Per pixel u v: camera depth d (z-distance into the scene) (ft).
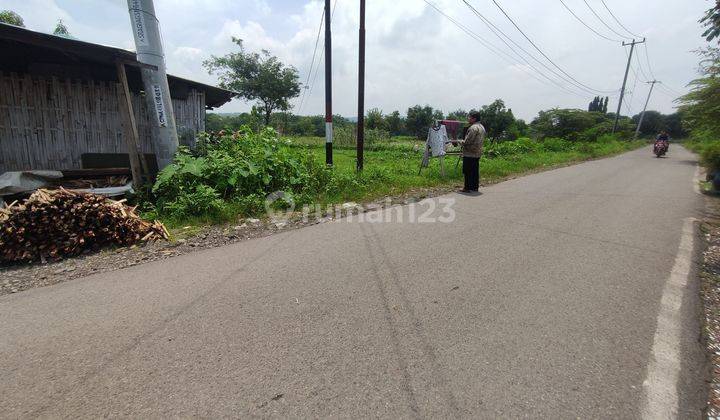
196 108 27.27
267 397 6.55
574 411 6.23
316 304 9.87
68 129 21.61
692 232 16.65
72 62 20.83
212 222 17.83
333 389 6.74
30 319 9.23
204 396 6.57
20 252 13.12
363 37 28.76
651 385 6.87
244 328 8.73
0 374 7.19
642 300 10.12
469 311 9.50
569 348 7.95
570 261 12.98
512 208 21.43
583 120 108.27
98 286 11.10
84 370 7.29
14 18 37.50
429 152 33.42
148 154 24.13
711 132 43.47
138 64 19.83
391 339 8.28
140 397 6.56
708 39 14.79
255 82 95.04
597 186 30.37
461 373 7.15
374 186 26.40
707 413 6.24
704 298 10.29
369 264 12.69
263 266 12.56
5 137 19.84
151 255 13.74
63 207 14.21
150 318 9.21
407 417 6.09
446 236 15.87
